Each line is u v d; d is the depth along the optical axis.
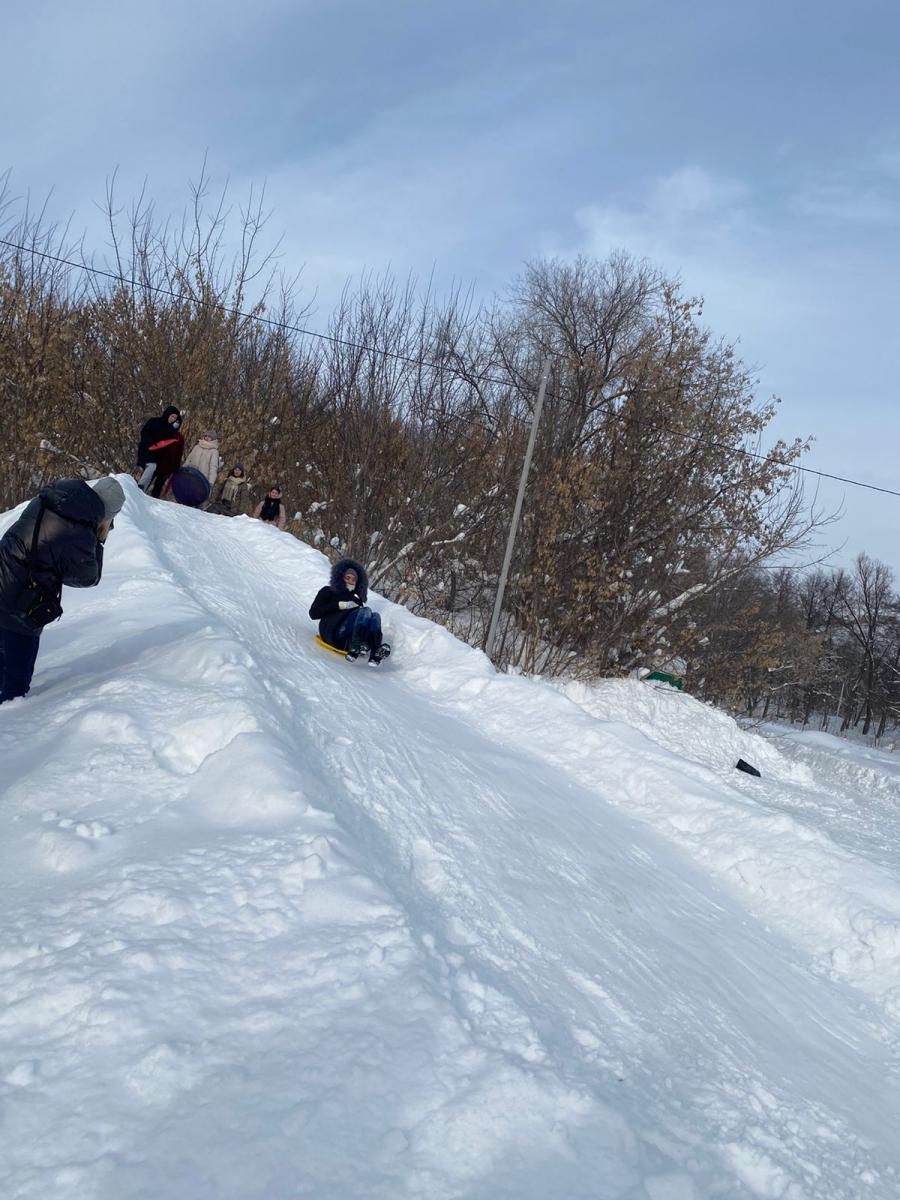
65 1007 2.60
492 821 5.59
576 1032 3.28
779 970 5.61
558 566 18.11
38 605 5.33
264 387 21.11
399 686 9.48
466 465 20.00
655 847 7.16
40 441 17.28
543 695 9.66
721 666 20.66
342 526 19.53
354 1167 2.19
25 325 17.70
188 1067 2.42
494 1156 2.33
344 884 3.36
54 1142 2.16
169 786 4.27
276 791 4.02
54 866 3.47
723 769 15.05
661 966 4.55
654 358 20.58
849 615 62.28
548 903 4.57
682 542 19.66
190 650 6.02
